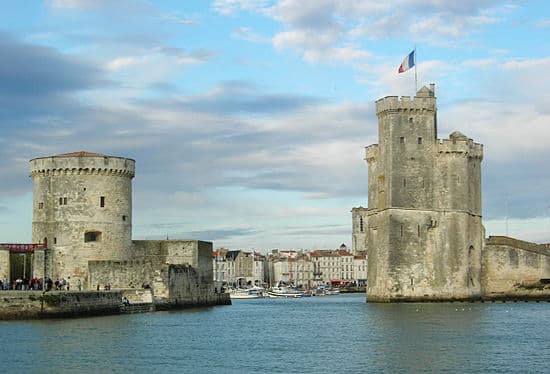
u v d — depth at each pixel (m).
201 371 49.88
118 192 102.50
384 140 118.69
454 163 118.75
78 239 99.88
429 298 117.00
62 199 100.38
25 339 61.94
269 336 70.44
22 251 97.62
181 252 109.94
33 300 75.12
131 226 105.25
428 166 117.94
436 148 118.50
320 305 137.62
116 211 102.12
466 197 119.56
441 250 117.81
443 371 49.75
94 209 100.62
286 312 110.69
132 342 62.50
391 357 55.59
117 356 55.16
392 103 117.25
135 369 50.19
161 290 98.75
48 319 75.44
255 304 149.88
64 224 100.06
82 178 100.56
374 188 123.25
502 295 124.44
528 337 67.69
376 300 119.69
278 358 55.53
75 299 78.56
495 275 124.81
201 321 86.19
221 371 49.88
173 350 58.97
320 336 70.31
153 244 108.38
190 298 109.44
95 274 95.25
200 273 113.56
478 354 56.91
